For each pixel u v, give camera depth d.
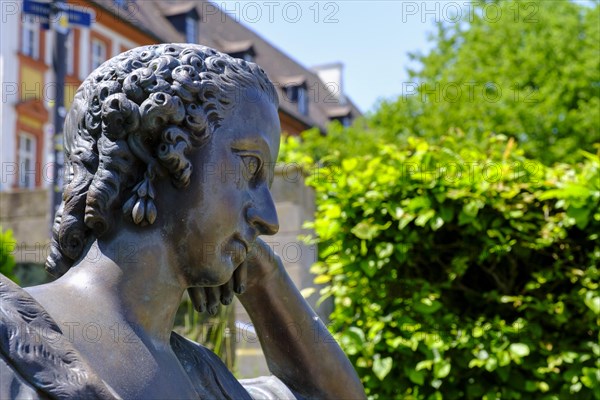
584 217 3.92
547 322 4.01
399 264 4.24
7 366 1.38
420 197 4.09
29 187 17.58
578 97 18.66
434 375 4.01
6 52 21.95
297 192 5.24
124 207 1.60
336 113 31.80
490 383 4.06
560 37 18.94
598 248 3.97
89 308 1.55
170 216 1.62
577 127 17.47
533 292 4.10
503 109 17.48
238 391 1.85
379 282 4.21
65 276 1.62
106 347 1.52
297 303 2.02
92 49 22.27
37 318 1.45
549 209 4.13
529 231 4.08
